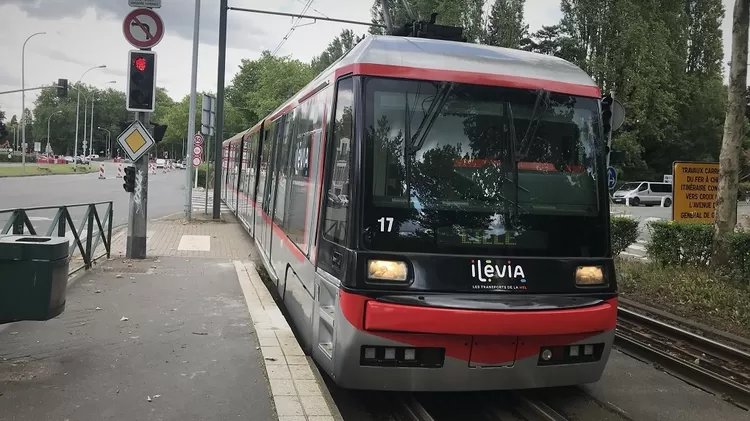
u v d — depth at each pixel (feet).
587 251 15.97
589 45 151.74
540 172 15.99
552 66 17.20
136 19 35.19
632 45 141.28
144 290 27.22
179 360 17.65
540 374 15.23
